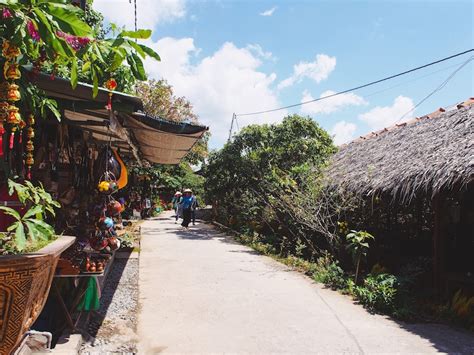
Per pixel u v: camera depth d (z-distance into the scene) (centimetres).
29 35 233
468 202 807
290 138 1501
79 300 470
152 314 577
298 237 1098
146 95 2427
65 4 232
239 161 1580
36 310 264
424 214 1015
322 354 453
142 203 2383
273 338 498
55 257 261
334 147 1486
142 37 260
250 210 1495
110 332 496
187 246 1281
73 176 686
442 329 555
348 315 604
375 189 793
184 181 3384
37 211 273
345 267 923
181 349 455
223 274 866
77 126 677
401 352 466
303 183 1076
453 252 863
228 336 500
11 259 218
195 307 618
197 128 564
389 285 658
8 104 257
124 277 805
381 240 1015
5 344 232
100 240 459
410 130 1003
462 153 644
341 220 1004
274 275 873
